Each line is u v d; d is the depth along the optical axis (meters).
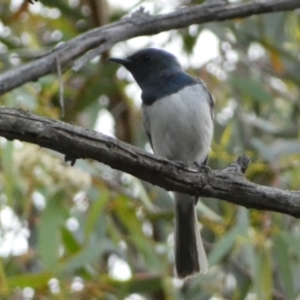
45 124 6.12
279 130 12.27
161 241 11.73
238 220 9.93
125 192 10.71
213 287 10.84
